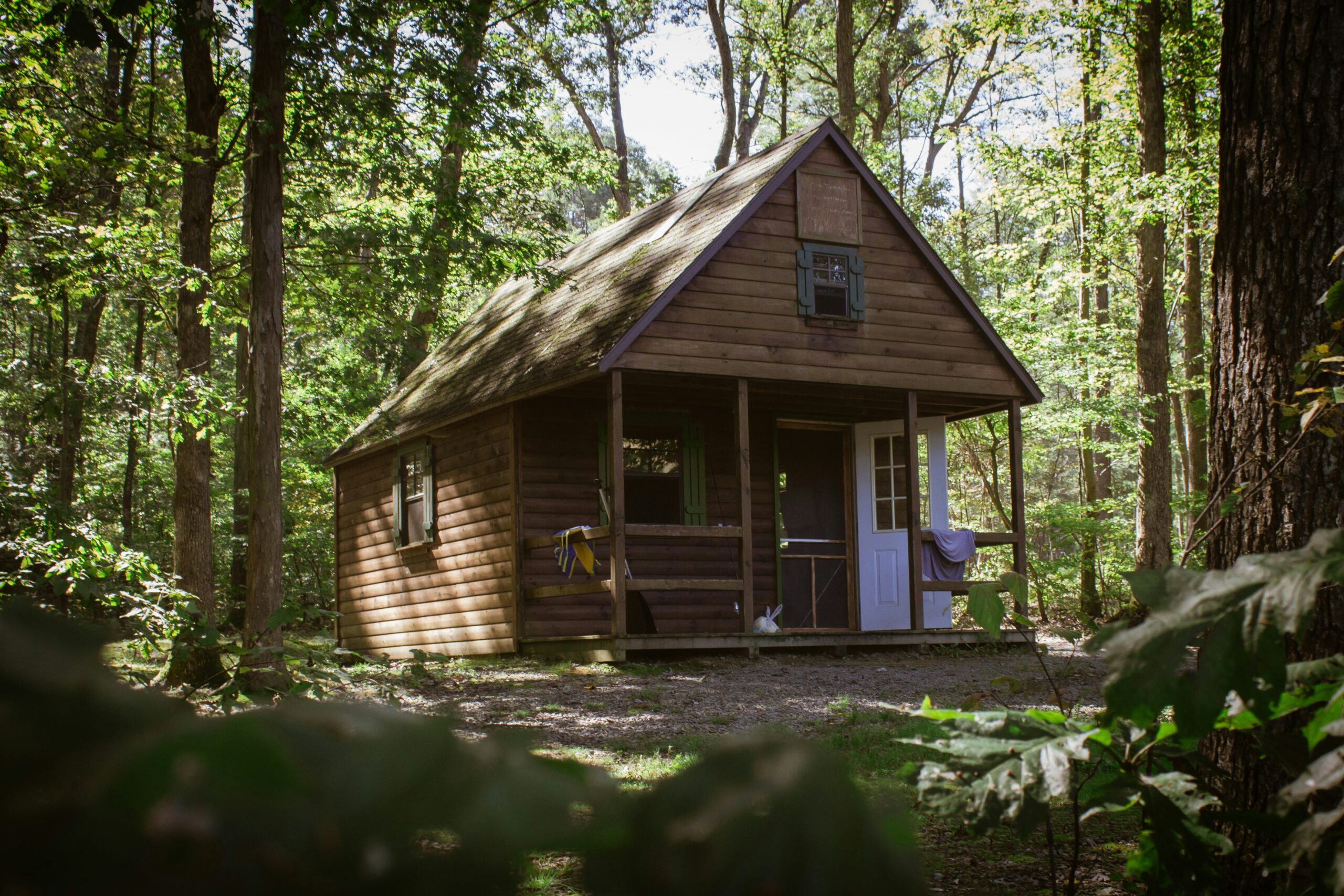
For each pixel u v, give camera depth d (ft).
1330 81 11.29
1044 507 70.18
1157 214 60.03
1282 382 11.33
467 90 43.09
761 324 42.80
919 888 1.37
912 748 20.81
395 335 55.77
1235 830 10.32
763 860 1.28
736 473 50.42
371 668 30.12
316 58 37.37
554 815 1.21
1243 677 3.86
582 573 46.32
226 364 88.12
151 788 1.01
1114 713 3.91
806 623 51.21
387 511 57.82
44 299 35.63
